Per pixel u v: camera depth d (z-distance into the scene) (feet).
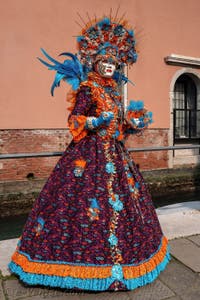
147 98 29.45
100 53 7.17
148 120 8.01
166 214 11.47
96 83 7.18
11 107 23.85
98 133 7.02
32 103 24.57
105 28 7.57
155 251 6.89
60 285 6.09
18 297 6.18
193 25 31.89
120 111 7.46
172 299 6.19
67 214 6.38
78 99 6.97
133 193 6.98
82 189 6.47
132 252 6.36
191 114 33.91
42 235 6.37
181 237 9.30
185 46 31.45
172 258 7.96
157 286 6.61
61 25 25.17
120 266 6.20
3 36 23.17
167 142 30.91
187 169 32.53
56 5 24.84
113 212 6.43
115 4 27.30
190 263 7.66
